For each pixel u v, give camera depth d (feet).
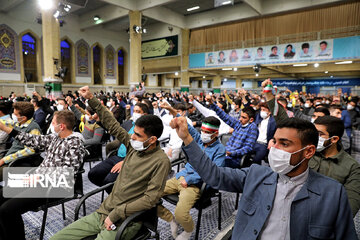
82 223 5.22
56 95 39.17
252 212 3.38
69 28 58.13
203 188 6.37
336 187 3.05
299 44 47.24
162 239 7.00
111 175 7.80
